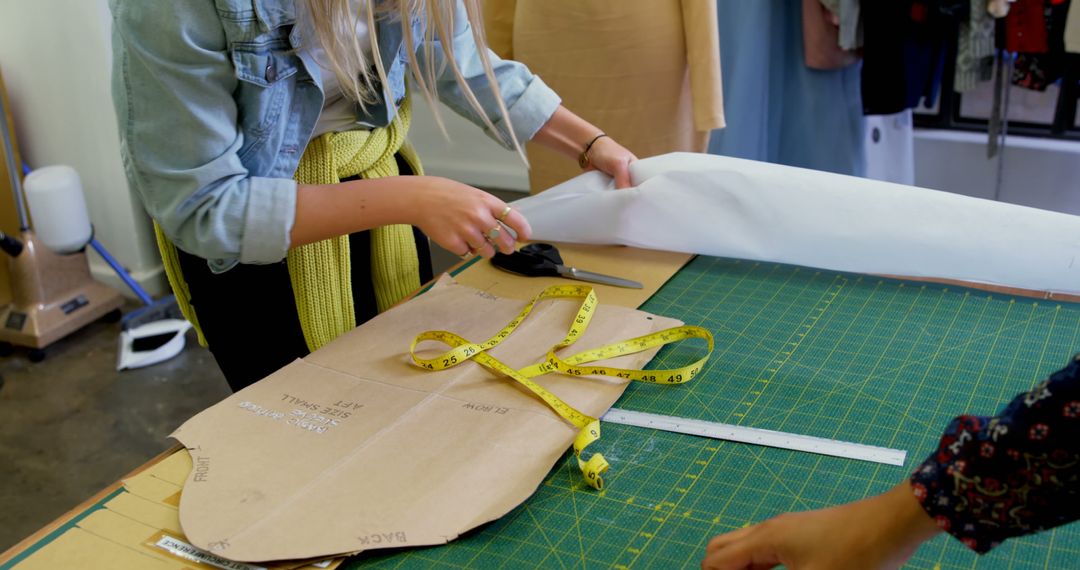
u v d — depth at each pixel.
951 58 3.00
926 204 1.31
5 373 2.79
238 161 1.12
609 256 1.45
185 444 1.00
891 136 2.81
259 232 1.11
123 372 2.78
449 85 1.44
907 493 0.64
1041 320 1.20
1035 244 1.26
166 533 0.89
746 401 1.07
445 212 1.14
